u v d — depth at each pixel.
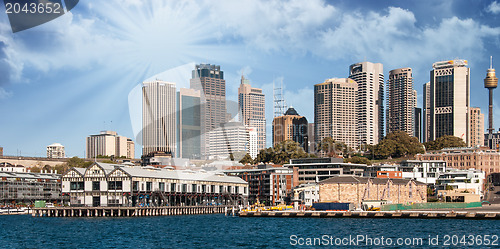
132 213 168.75
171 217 165.50
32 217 177.50
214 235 104.12
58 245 90.25
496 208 181.25
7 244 92.56
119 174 173.88
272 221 142.50
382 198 197.75
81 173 180.38
